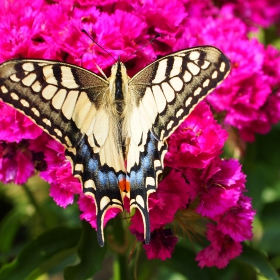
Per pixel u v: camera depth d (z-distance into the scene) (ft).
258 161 1.88
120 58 1.52
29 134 1.50
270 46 1.72
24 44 1.51
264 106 1.66
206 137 1.50
